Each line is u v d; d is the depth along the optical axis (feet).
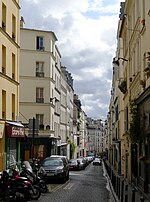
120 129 135.64
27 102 155.02
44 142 155.94
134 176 79.77
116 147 167.53
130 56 91.09
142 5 66.39
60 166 90.68
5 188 50.19
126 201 45.14
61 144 198.90
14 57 97.76
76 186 81.87
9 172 54.03
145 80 62.64
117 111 162.09
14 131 90.99
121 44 134.82
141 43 67.87
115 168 165.68
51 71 161.48
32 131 71.00
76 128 312.50
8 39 90.84
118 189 57.06
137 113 68.90
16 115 98.53
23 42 156.15
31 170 62.39
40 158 153.48
